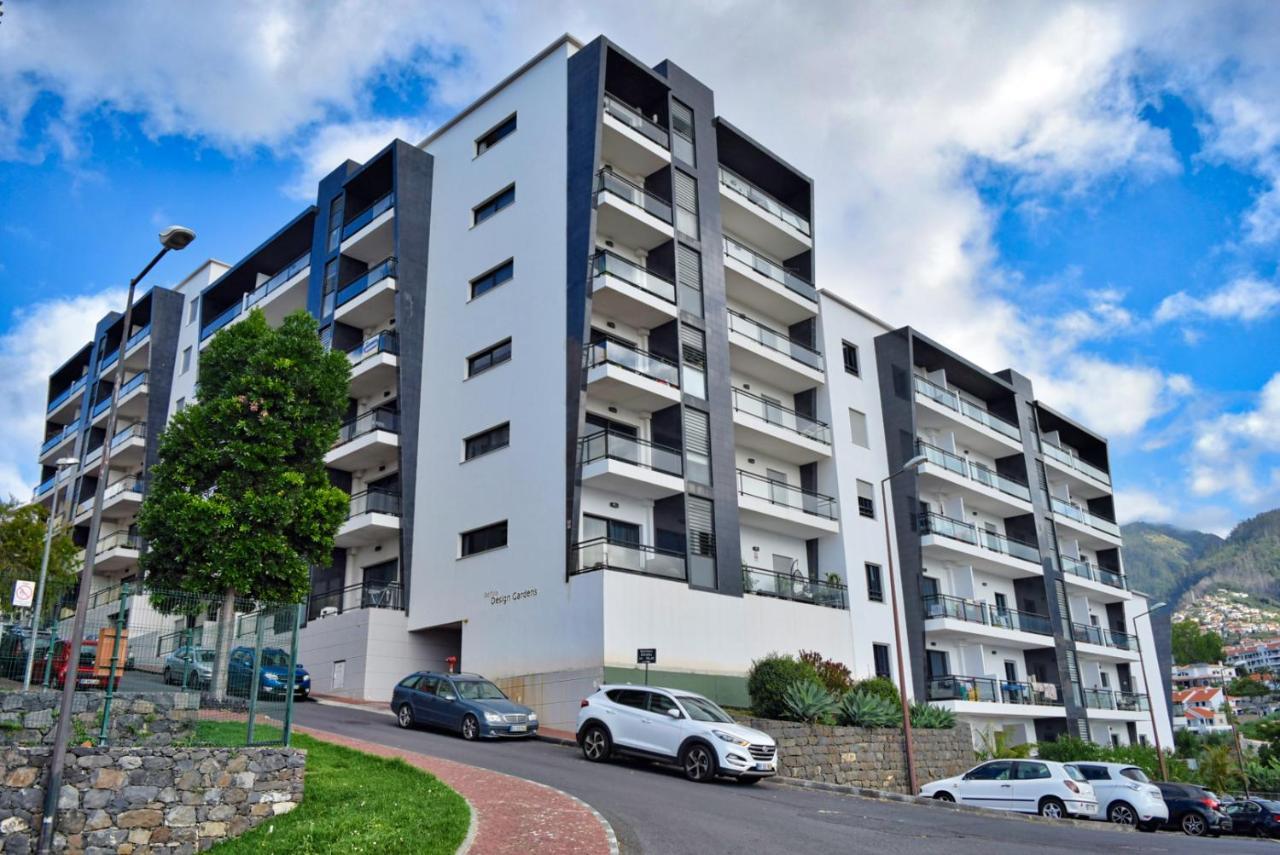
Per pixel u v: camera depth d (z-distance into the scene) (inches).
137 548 1626.5
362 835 399.2
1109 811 854.5
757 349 1226.0
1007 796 802.2
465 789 539.5
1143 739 1701.5
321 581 1230.9
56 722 458.0
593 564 942.4
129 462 1766.7
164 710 500.4
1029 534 1631.4
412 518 1164.5
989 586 1555.1
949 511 1497.3
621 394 1050.1
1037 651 1551.4
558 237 1084.5
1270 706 4761.3
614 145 1130.7
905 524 1360.7
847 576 1245.7
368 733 786.2
